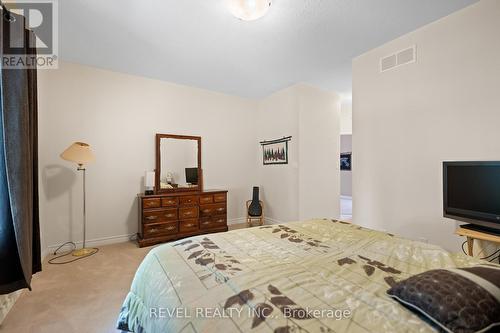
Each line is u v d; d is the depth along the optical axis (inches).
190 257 51.0
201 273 43.4
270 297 35.0
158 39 98.9
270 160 176.6
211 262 48.1
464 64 82.2
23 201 63.2
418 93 94.4
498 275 33.0
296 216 154.2
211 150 166.9
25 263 63.2
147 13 81.5
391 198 103.4
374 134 109.7
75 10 79.3
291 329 28.2
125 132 134.5
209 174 165.9
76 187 120.4
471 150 81.0
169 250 55.3
